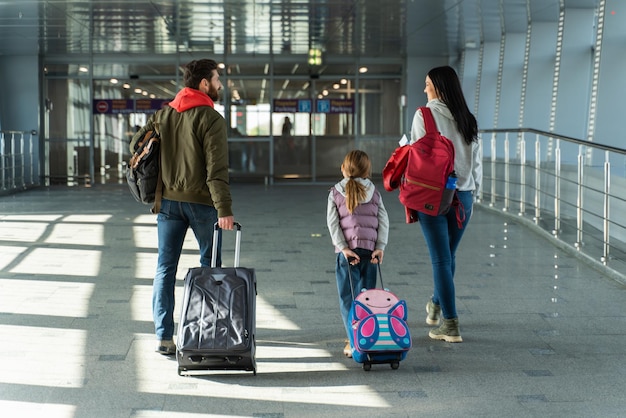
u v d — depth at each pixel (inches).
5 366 194.9
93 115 887.7
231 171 906.7
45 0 540.7
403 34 719.1
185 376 188.1
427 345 216.5
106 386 180.7
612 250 361.1
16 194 730.2
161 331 203.0
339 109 905.5
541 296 277.6
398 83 906.7
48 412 164.2
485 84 762.8
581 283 299.4
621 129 476.7
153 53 879.7
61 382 183.3
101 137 889.5
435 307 235.1
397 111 908.0
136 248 381.4
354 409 167.2
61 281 300.8
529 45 623.2
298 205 606.2
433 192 210.1
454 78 219.5
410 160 211.2
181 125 197.5
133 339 219.8
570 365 198.7
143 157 197.2
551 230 419.5
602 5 474.0
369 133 908.6
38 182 871.1
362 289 201.2
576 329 233.6
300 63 900.0
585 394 177.3
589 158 482.0
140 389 178.7
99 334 224.7
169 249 203.2
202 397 173.9
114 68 885.8
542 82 623.2
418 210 211.9
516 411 166.4
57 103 886.4
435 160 209.2
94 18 624.4
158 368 193.8
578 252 353.1
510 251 373.1
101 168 890.7
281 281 302.7
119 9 580.1
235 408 167.5
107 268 327.9
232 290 182.5
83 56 879.7
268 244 394.9
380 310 192.1
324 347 213.6
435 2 548.4
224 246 389.7
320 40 762.2
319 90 904.3
